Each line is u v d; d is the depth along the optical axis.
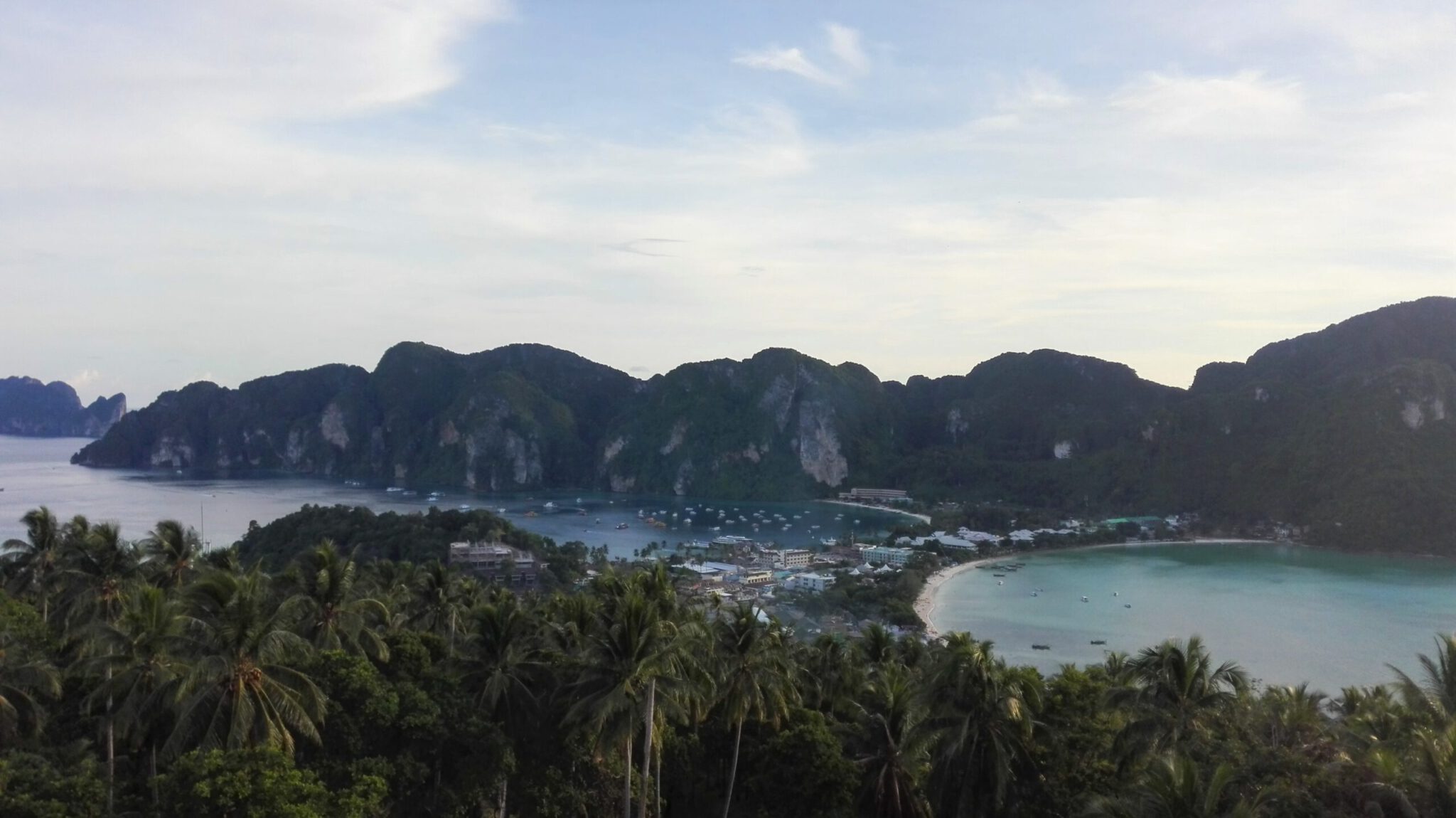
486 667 66.25
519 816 64.31
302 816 41.62
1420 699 51.34
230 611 46.69
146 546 78.31
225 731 46.22
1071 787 57.66
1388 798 37.66
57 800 43.00
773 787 65.94
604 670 56.25
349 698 58.28
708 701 63.19
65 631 70.69
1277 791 39.44
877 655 96.81
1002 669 58.91
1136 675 57.59
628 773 55.75
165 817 42.56
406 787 58.31
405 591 100.50
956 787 53.88
